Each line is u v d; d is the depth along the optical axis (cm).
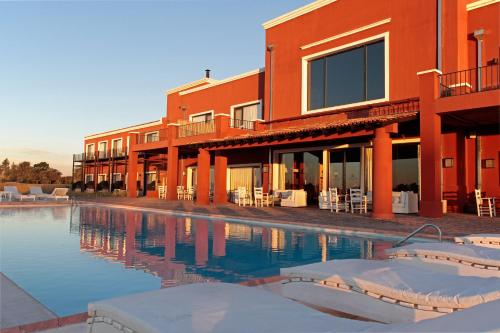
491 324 122
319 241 805
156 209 1466
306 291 361
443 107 1042
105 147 3441
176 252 688
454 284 308
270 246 748
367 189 1470
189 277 507
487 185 1248
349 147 1534
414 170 1374
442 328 131
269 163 1836
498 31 1204
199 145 1759
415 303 285
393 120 1090
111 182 2892
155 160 2602
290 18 1747
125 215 1362
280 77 1786
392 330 149
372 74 1459
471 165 1284
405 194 1253
